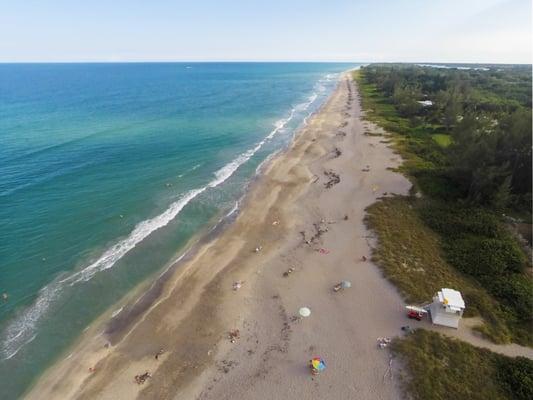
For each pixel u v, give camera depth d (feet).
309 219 130.41
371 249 109.40
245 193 154.40
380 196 143.33
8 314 86.53
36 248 110.32
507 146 138.00
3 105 351.05
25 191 146.10
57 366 74.74
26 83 620.08
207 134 246.88
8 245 110.73
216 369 73.51
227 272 103.09
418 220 124.36
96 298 92.99
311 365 71.97
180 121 285.64
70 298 92.32
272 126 277.23
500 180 132.77
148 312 88.94
